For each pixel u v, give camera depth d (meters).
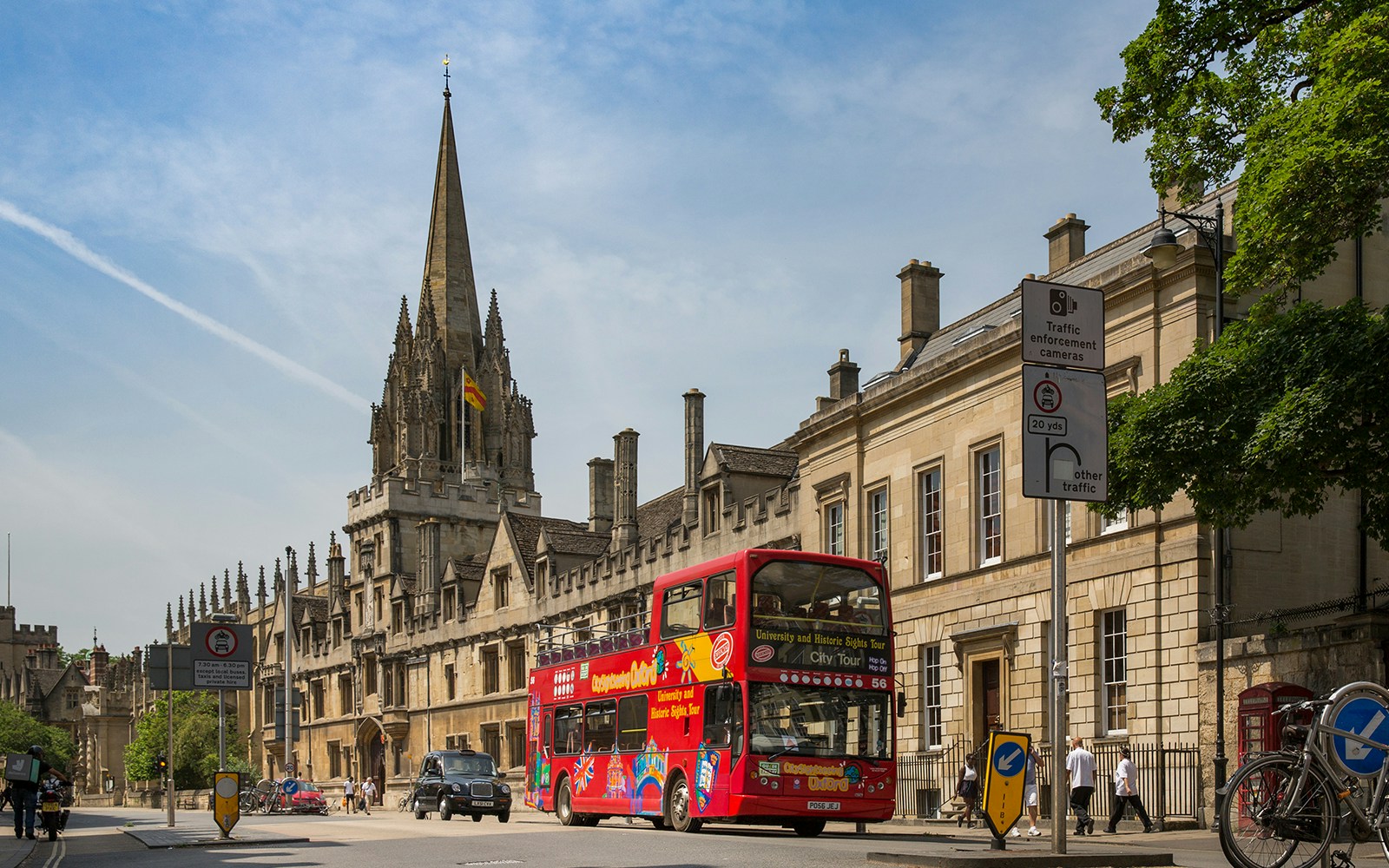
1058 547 18.34
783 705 28.41
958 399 41.97
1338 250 36.34
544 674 40.78
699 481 57.91
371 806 91.31
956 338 46.66
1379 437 23.75
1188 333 34.03
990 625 39.69
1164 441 25.30
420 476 111.19
